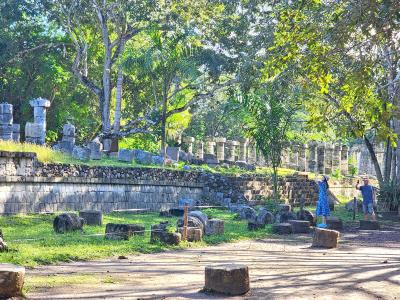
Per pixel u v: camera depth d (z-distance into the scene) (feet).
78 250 44.57
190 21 128.36
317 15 43.52
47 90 154.51
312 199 126.93
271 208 90.12
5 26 146.30
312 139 163.84
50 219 66.28
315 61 41.19
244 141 147.64
